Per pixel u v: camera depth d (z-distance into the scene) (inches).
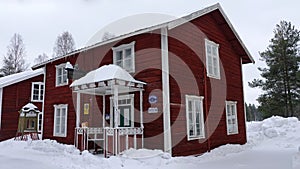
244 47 540.4
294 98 882.1
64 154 345.4
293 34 941.8
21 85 714.8
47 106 548.7
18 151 369.7
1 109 663.1
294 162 295.3
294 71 887.7
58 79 540.1
